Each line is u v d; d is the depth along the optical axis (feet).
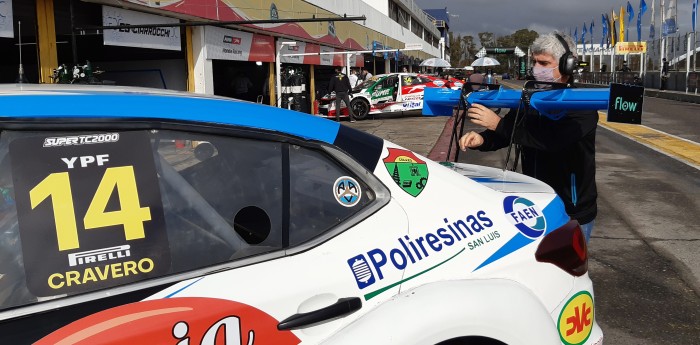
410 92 65.31
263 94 61.36
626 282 15.31
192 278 5.62
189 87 44.14
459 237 6.80
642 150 39.19
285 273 5.88
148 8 35.83
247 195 6.17
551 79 9.89
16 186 5.36
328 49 80.33
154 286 5.49
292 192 6.33
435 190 7.02
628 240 18.97
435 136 45.14
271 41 58.80
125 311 5.27
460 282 6.54
